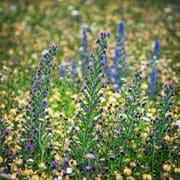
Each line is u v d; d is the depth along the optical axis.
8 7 20.00
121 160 8.46
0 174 7.83
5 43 15.98
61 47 15.55
